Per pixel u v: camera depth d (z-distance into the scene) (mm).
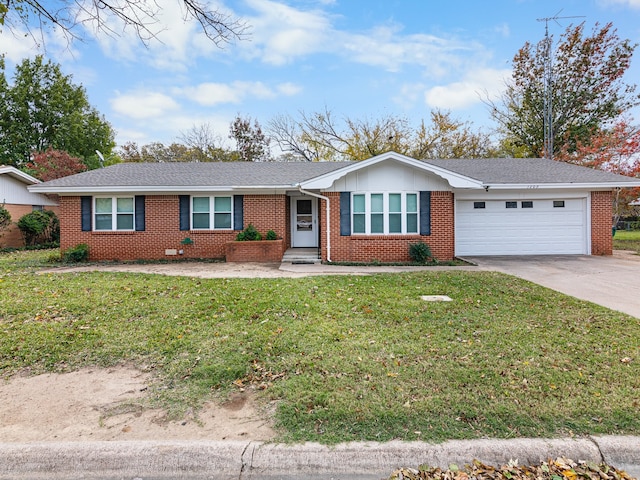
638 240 19438
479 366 3895
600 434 2738
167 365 4055
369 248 12211
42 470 2572
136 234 13641
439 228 12141
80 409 3184
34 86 32125
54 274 9516
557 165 15289
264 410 3129
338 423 2902
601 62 24656
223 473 2543
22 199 19688
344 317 5668
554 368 3840
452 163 15992
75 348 4500
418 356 4168
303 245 15484
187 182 13484
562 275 9367
